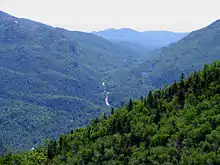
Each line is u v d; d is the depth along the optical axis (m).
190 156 115.94
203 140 122.19
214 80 157.88
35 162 156.00
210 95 148.50
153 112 154.62
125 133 146.38
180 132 129.50
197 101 148.12
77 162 139.75
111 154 137.25
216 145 117.19
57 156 149.50
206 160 111.69
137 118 154.50
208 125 125.62
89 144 149.62
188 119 137.62
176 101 156.62
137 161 125.62
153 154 125.56
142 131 140.75
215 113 133.25
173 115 146.75
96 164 136.12
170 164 118.25
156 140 131.88
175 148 123.38
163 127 138.38
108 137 147.88
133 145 138.75
